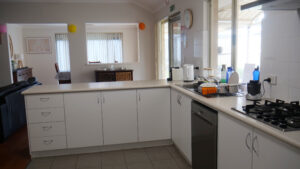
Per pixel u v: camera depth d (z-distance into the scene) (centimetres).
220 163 189
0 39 618
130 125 312
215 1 352
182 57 456
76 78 654
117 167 270
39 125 293
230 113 166
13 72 696
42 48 906
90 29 934
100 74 634
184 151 274
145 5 648
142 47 679
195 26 387
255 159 146
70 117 297
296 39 178
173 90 305
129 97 307
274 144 129
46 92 286
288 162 121
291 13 181
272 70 204
